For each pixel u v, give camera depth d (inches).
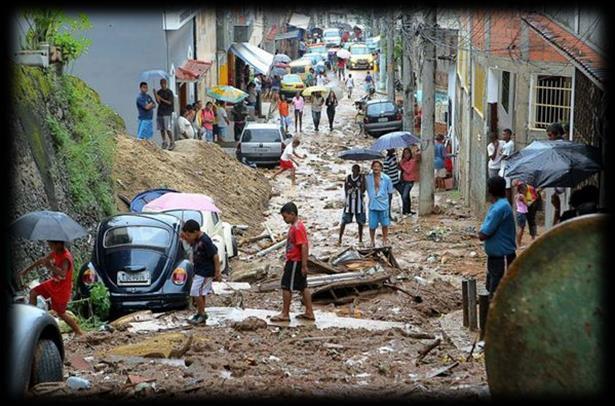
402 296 793.6
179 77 1718.8
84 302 723.4
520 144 1105.4
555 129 785.6
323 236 1171.9
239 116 2101.4
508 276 277.3
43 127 852.6
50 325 430.6
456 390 428.1
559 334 271.1
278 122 2501.2
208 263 678.5
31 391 406.9
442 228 1197.1
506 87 1175.6
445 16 1529.3
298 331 656.4
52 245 632.4
